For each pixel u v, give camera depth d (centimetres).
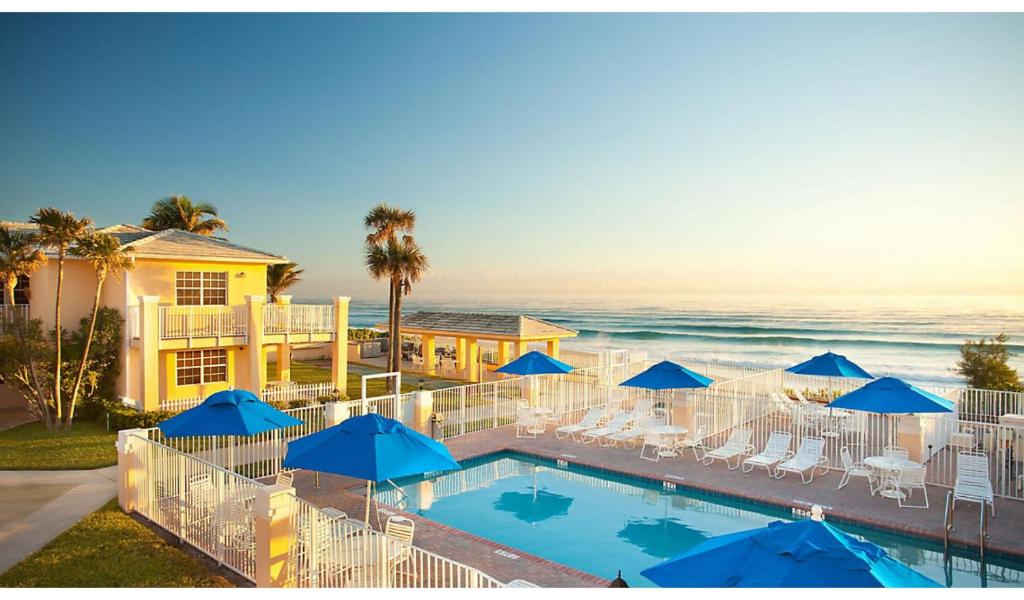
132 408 2080
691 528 1220
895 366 5778
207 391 2467
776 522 550
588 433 1841
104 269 1988
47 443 1777
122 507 1222
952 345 6109
